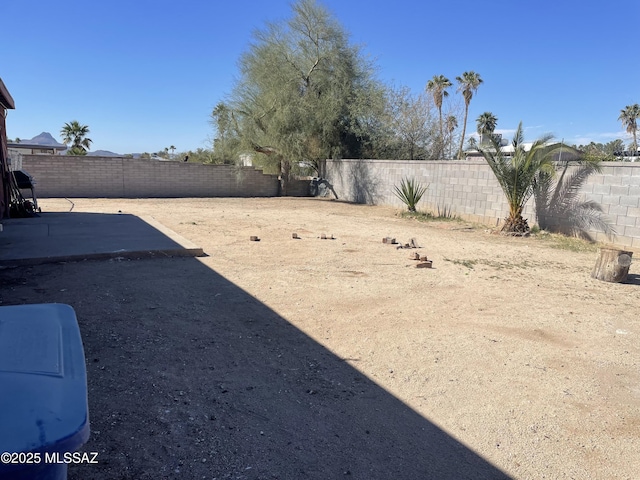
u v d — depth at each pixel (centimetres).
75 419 126
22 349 155
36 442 117
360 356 414
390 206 1950
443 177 1627
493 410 330
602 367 409
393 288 643
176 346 411
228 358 395
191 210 1642
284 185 2533
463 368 396
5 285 564
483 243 1086
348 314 525
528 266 838
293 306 545
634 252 1027
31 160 2048
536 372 394
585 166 1152
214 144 2470
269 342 435
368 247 969
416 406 332
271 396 335
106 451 259
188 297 555
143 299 536
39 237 876
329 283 655
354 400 337
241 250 876
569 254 976
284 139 2214
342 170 2278
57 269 655
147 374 354
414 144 2358
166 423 291
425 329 487
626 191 1065
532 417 322
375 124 2312
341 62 2244
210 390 338
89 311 484
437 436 295
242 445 274
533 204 1297
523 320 528
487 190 1448
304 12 2173
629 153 2075
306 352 418
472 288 662
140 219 1224
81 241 835
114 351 391
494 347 445
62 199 2028
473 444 288
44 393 133
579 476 261
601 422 319
